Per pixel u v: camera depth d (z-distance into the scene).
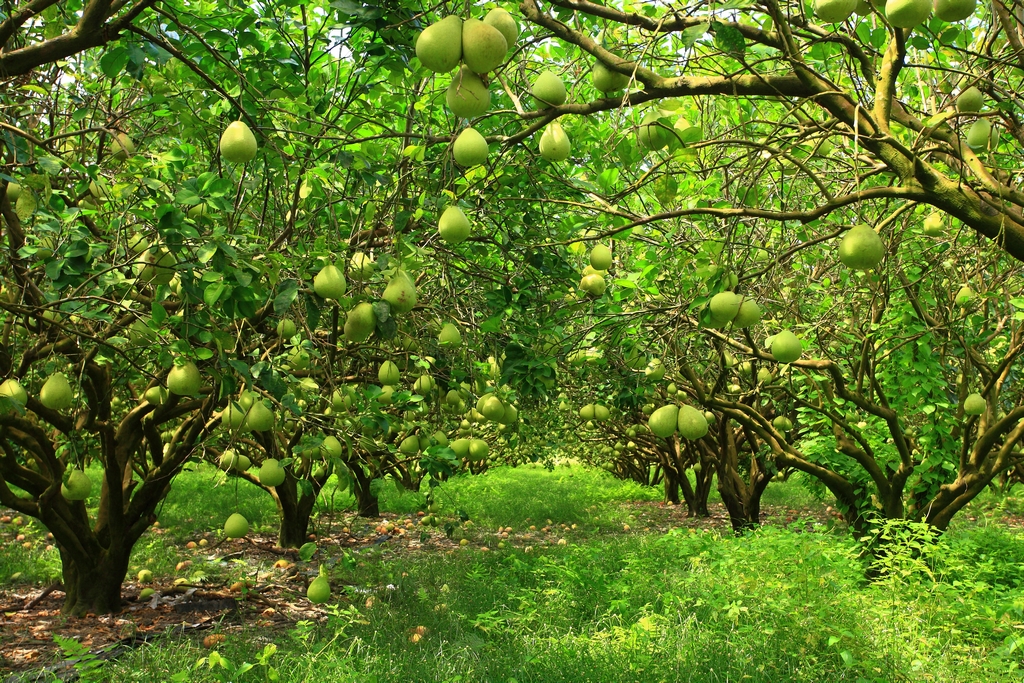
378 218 3.84
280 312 2.85
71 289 3.30
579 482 18.06
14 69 2.10
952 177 3.01
